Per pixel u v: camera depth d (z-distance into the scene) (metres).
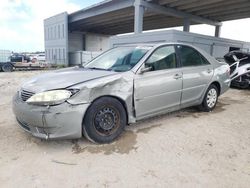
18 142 3.04
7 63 17.16
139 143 3.05
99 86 2.84
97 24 24.17
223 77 4.73
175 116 4.30
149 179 2.24
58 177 2.27
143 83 3.26
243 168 2.45
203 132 3.47
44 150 2.84
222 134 3.40
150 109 3.45
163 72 3.53
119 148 2.90
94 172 2.36
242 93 7.14
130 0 14.78
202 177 2.28
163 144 3.03
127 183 2.18
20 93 2.95
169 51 3.77
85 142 3.06
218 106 5.18
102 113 2.94
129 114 3.22
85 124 2.84
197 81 4.13
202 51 4.45
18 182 2.18
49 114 2.59
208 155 2.73
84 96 2.74
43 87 2.77
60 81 2.88
